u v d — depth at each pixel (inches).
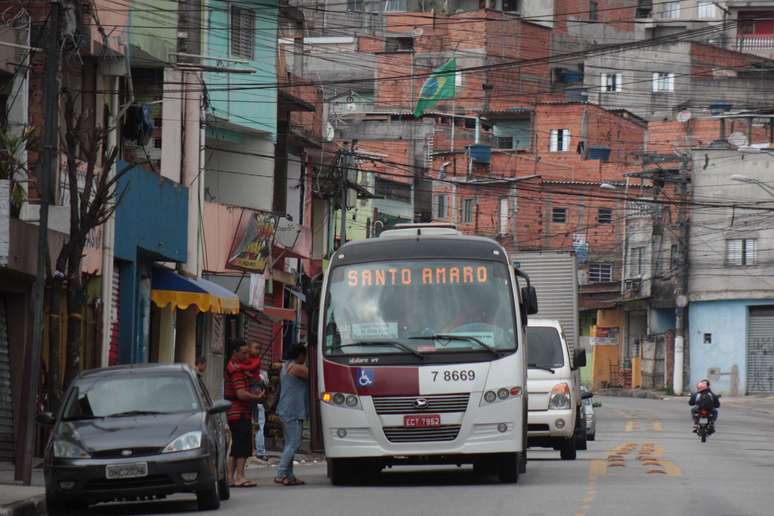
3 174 2048.5
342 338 1753.2
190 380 1604.3
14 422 2166.6
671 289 7160.4
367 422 1721.2
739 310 6776.6
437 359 1726.1
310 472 2267.5
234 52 3747.5
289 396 1893.5
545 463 2300.7
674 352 7042.3
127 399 1572.3
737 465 2250.2
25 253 2081.7
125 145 2918.3
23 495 1590.8
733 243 6815.9
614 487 1692.9
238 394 1887.3
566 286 3011.8
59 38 2018.9
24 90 2237.9
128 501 1710.1
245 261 3479.3
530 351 2466.8
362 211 6432.1
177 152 3107.8
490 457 1790.1
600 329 7829.7
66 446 1472.7
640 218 7500.0
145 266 2839.6
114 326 2608.3
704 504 1460.4
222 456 1626.5
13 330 2169.0
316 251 4805.6
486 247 1812.3
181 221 2960.1
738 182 6786.4
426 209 7726.4
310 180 4547.2
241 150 3841.0
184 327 3181.6
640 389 7426.2
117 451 1462.8
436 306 1761.8
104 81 2556.6
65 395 1588.3
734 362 6781.5
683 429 3971.5
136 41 2723.9
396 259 1793.8
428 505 1457.9
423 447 1716.3
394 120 7770.7
